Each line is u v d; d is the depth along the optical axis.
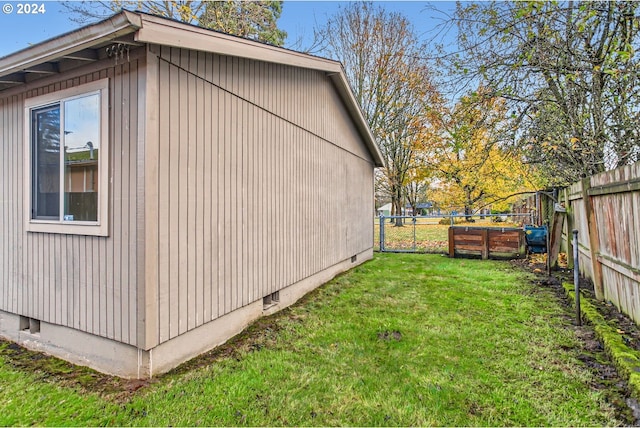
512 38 5.34
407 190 22.36
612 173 3.89
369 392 2.67
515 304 4.87
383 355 3.32
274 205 4.69
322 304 5.10
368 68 16.53
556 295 5.30
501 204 14.98
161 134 2.87
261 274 4.38
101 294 3.05
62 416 2.39
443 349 3.43
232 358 3.29
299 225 5.46
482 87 5.84
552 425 2.24
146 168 2.74
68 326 3.29
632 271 3.39
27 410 2.47
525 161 7.36
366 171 9.38
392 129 17.22
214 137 3.51
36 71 3.12
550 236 7.45
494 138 6.61
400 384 2.78
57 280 3.37
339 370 3.03
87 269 3.14
